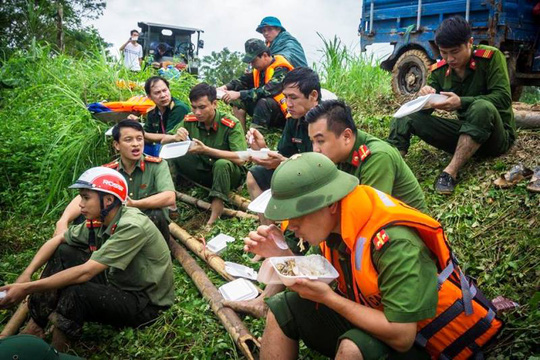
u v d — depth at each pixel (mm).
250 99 6219
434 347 2344
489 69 4559
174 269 4406
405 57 6992
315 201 2215
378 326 2152
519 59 6578
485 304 2367
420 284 2137
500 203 4145
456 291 2299
